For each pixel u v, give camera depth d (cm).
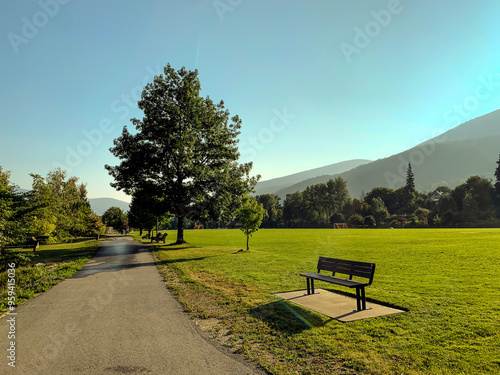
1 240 1260
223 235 5528
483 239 2788
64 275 1295
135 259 1886
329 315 689
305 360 479
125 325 659
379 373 432
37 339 583
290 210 13738
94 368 461
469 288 928
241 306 788
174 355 506
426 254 1823
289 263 1584
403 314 690
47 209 3362
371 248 2322
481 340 533
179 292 964
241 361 481
